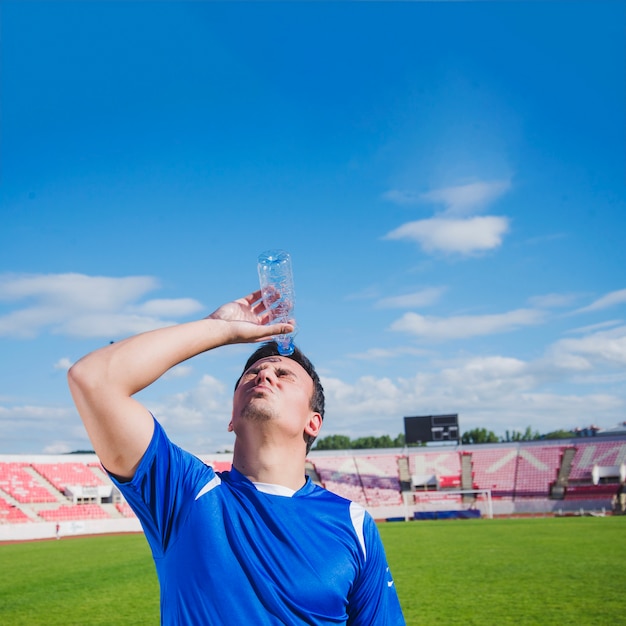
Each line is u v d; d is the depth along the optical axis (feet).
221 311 7.29
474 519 153.89
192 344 6.55
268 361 8.04
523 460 199.82
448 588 51.75
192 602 6.23
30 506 152.46
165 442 6.70
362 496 191.52
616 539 87.71
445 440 203.31
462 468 202.39
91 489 161.27
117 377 6.16
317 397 8.27
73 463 179.11
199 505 6.59
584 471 188.96
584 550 75.72
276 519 6.81
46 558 85.61
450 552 77.77
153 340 6.37
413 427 205.46
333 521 7.20
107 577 64.18
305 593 6.46
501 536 98.02
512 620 39.32
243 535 6.61
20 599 51.78
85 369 6.13
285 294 7.93
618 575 55.83
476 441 410.93
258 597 6.31
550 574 57.57
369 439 415.64
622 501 165.99
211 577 6.27
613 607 42.04
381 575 7.48
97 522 147.43
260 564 6.47
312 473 201.98
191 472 6.84
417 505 183.52
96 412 6.13
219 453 194.59
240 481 7.26
